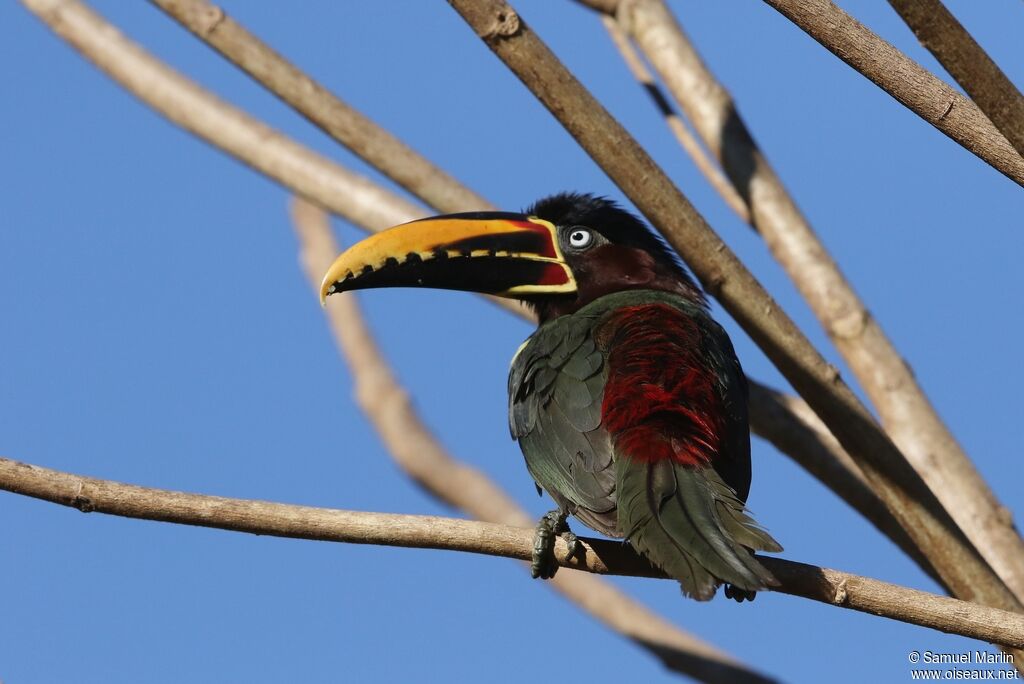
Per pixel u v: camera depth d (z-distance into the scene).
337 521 10.60
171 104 16.20
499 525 10.98
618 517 10.78
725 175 14.81
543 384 12.18
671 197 12.30
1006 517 13.56
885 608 10.36
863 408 12.54
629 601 15.78
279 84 14.88
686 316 12.64
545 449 11.85
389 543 10.68
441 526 10.80
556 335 12.66
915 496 12.48
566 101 12.04
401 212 15.43
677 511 10.53
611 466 11.36
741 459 11.84
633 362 11.84
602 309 13.16
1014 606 12.36
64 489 10.36
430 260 13.52
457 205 14.66
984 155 10.47
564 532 11.52
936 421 13.86
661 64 15.27
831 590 10.40
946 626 10.30
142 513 10.44
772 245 14.48
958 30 9.91
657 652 15.41
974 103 10.22
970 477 13.69
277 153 15.82
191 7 14.95
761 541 10.31
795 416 13.76
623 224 14.23
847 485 13.64
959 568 12.45
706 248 12.38
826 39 10.33
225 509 10.49
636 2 15.52
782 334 12.49
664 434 11.08
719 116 14.90
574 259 13.99
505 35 11.89
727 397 11.97
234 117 16.11
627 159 12.19
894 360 14.05
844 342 14.08
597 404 11.73
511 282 13.79
